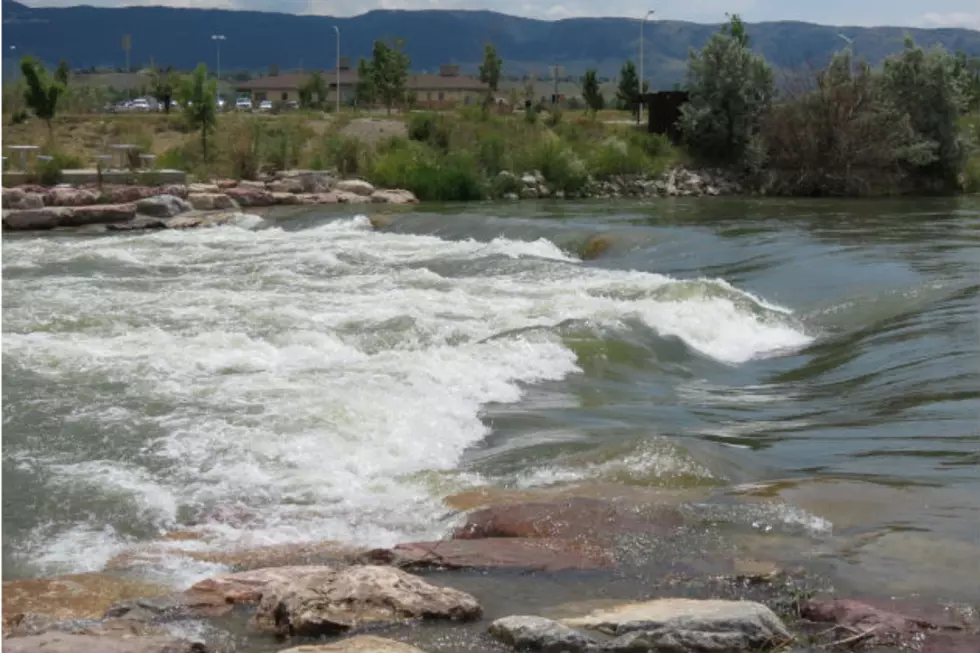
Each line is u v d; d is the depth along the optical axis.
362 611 6.04
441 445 10.20
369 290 19.09
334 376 12.21
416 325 15.20
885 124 47.06
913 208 37.00
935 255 22.23
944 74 48.09
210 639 5.84
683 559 7.16
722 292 17.62
